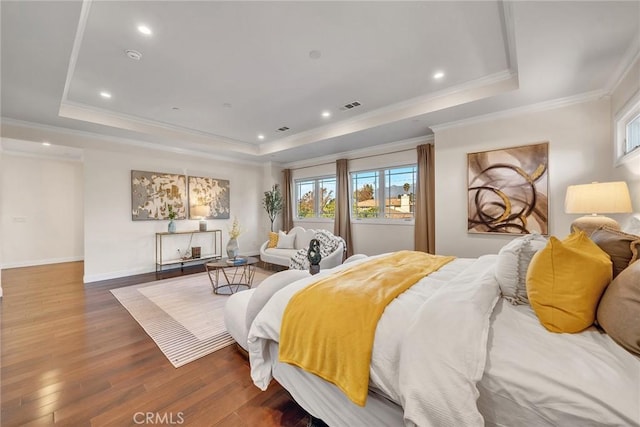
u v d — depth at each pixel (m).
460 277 1.58
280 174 6.86
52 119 3.62
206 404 1.54
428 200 4.33
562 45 2.08
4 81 2.65
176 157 5.33
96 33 2.15
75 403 1.54
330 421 1.22
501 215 3.37
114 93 3.25
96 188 4.34
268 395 1.63
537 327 1.10
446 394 0.86
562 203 3.01
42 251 5.69
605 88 2.74
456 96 3.18
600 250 1.20
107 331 2.46
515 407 0.84
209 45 2.34
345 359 1.13
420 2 1.88
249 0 1.84
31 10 1.73
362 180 5.44
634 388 0.75
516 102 3.09
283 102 3.55
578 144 2.92
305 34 2.21
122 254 4.60
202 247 5.69
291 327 1.34
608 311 0.98
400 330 1.10
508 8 1.91
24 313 2.91
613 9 1.71
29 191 5.55
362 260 2.38
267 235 6.86
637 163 2.23
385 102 3.57
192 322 2.67
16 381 1.74
